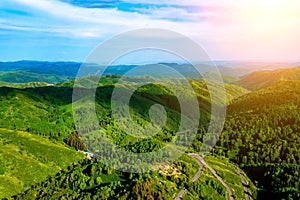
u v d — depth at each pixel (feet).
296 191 604.49
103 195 445.78
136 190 440.45
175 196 488.02
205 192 551.18
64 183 535.19
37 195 534.78
